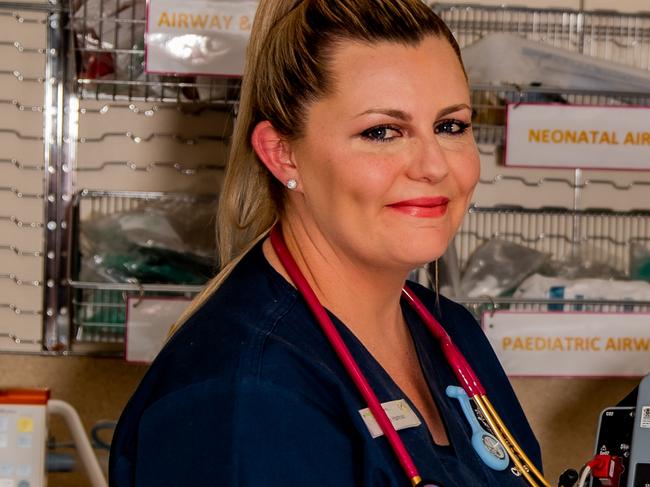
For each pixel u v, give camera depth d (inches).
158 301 78.2
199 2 75.5
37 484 66.8
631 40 87.9
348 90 41.7
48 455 72.9
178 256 81.1
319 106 42.6
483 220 87.9
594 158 78.6
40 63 84.4
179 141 85.9
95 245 81.8
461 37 86.5
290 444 39.5
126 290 80.7
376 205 42.2
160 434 40.5
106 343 85.7
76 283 79.3
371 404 42.6
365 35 42.2
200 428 39.6
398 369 48.6
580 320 80.2
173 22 75.5
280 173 45.0
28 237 85.3
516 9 86.0
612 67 78.7
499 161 88.4
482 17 86.4
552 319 80.0
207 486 38.9
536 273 83.4
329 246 45.4
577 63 78.5
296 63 43.3
